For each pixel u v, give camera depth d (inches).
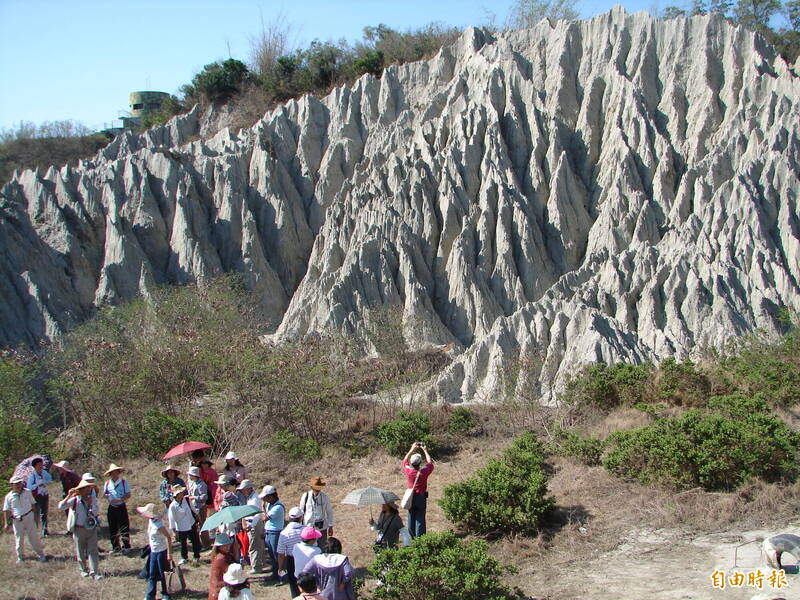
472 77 2001.7
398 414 1053.2
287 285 1910.7
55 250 1835.6
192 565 613.6
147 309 1376.7
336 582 437.7
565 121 1827.0
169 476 652.1
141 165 2001.7
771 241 1423.5
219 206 1977.1
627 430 800.9
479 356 1304.1
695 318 1336.1
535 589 517.3
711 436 693.3
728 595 477.1
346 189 1943.9
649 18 1844.2
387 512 579.5
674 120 1710.1
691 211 1565.0
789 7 2343.8
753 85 1653.5
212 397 1132.5
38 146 2842.0
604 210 1616.6
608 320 1273.4
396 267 1657.2
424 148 1866.4
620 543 589.9
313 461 924.6
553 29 1985.7
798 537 494.3
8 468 879.7
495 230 1654.8
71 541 691.4
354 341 1400.1
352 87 2287.2
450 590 466.0
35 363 1217.4
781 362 1005.2
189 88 2704.2
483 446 966.4
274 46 2787.9
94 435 1027.3
